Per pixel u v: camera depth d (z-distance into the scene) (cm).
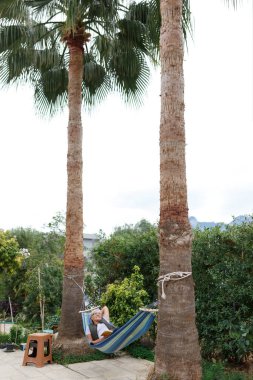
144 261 907
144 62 973
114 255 976
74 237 823
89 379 649
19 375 676
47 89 1053
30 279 1444
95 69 1045
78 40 877
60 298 1372
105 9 841
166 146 525
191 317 494
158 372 483
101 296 956
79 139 855
